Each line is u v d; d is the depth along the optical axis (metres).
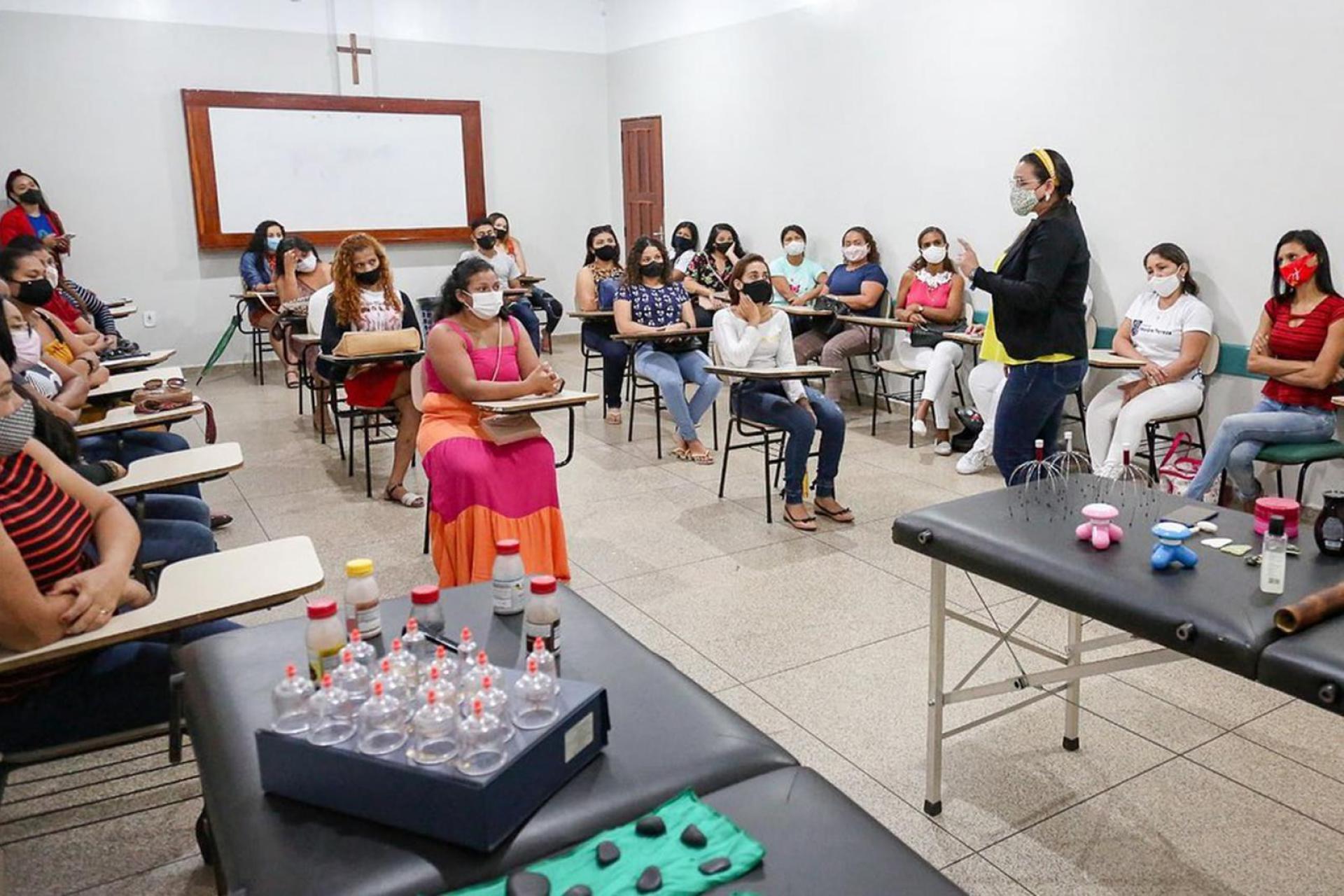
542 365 3.41
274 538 3.94
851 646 2.92
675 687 1.57
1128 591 1.67
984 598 3.26
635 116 8.82
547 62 8.90
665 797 1.30
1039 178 3.18
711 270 7.10
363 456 5.23
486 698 1.25
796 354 6.27
